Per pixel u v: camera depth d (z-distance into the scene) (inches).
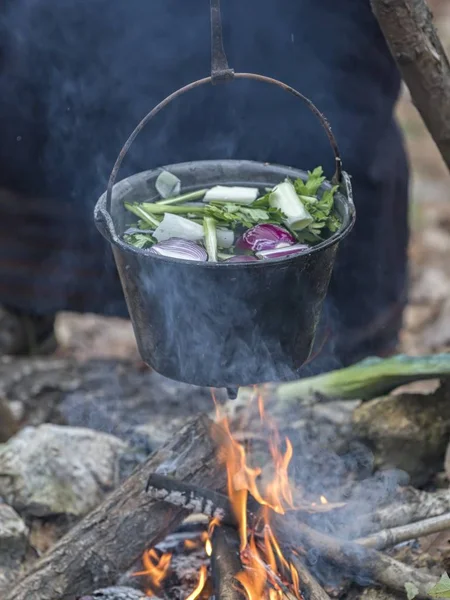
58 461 91.4
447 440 92.6
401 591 82.7
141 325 77.2
